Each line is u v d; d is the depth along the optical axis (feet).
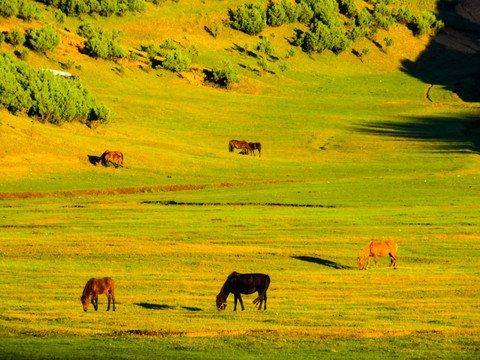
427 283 119.24
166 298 106.63
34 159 295.89
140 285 117.60
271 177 307.17
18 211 215.31
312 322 88.63
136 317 92.12
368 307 99.45
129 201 240.94
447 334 81.56
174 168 314.96
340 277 124.47
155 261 140.05
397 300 104.94
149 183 283.59
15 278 122.83
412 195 243.40
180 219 197.57
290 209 217.15
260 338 78.59
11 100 343.67
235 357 68.69
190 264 137.39
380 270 131.95
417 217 195.72
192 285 117.91
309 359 68.23
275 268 134.10
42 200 243.60
